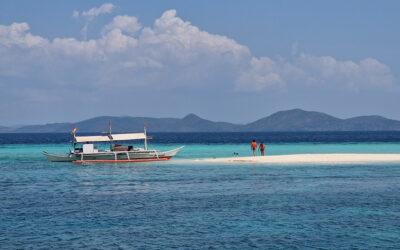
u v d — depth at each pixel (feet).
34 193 120.47
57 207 99.04
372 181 138.21
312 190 120.37
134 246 68.54
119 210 95.09
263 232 75.77
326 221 83.05
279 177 150.20
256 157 228.84
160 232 76.38
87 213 92.17
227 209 95.04
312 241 70.28
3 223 83.41
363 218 84.99
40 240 71.87
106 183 140.77
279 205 98.84
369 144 448.24
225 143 504.43
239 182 138.41
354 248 66.69
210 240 71.41
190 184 135.13
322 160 213.25
